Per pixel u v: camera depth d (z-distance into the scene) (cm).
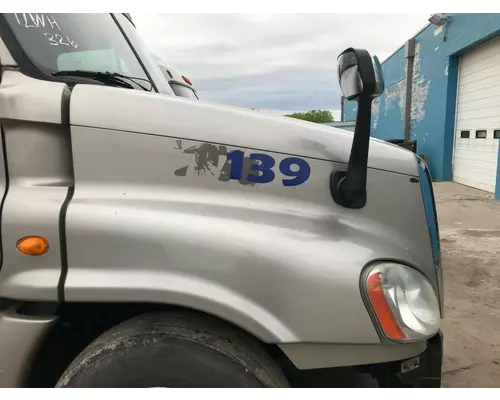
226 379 140
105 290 142
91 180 152
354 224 157
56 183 153
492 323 348
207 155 154
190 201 151
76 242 145
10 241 147
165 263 143
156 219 145
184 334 142
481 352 307
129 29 236
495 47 914
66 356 177
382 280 145
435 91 1189
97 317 169
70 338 174
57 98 152
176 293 140
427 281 158
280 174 157
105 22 217
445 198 891
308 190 158
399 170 169
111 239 144
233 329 148
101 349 145
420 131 1313
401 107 1484
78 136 151
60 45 182
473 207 792
